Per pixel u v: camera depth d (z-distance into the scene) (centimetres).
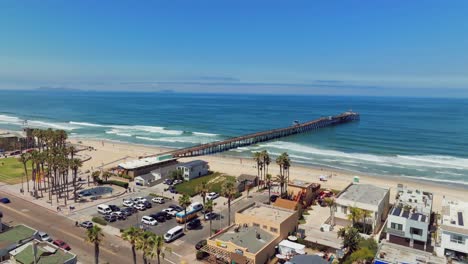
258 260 5056
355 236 5603
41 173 9775
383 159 13788
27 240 4975
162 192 8956
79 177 10169
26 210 7350
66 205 7700
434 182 10725
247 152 15112
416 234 5797
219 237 5538
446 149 15650
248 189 9038
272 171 11394
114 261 5222
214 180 10169
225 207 7919
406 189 7788
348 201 6756
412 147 16100
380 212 6831
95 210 7469
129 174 10331
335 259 5412
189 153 14112
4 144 13575
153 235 4150
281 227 5784
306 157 14100
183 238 6159
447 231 5319
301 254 5234
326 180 10394
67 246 5575
